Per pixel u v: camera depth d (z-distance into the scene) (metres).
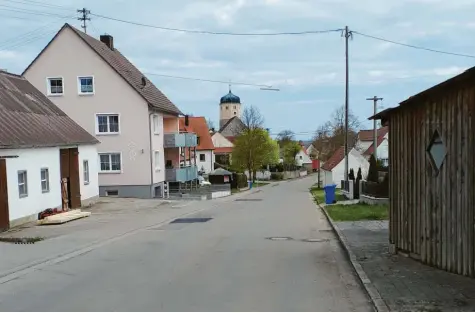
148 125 36.97
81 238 14.49
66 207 23.23
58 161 22.16
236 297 7.28
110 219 20.69
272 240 13.62
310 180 93.12
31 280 8.84
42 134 21.20
